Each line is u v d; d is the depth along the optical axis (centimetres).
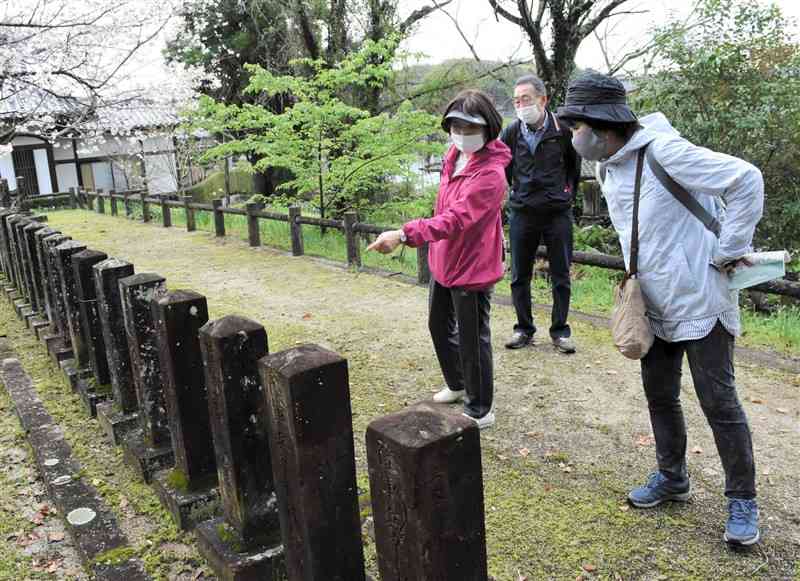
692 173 217
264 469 212
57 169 2077
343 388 165
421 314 554
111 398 358
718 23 893
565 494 278
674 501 268
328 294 638
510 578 226
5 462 320
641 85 968
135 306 277
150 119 1716
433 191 1010
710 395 231
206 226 1227
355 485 173
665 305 231
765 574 224
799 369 400
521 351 453
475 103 292
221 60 1558
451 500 129
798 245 907
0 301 616
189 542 247
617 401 369
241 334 200
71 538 258
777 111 853
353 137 973
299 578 178
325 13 1269
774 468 292
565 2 1059
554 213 425
